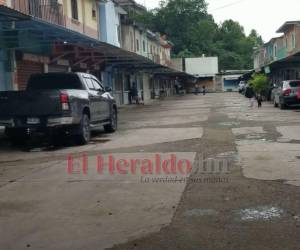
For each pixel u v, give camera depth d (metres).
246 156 10.55
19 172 9.73
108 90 17.27
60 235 5.70
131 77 44.28
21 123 13.05
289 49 49.44
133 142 13.70
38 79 15.10
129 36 43.00
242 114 23.33
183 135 14.88
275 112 24.23
